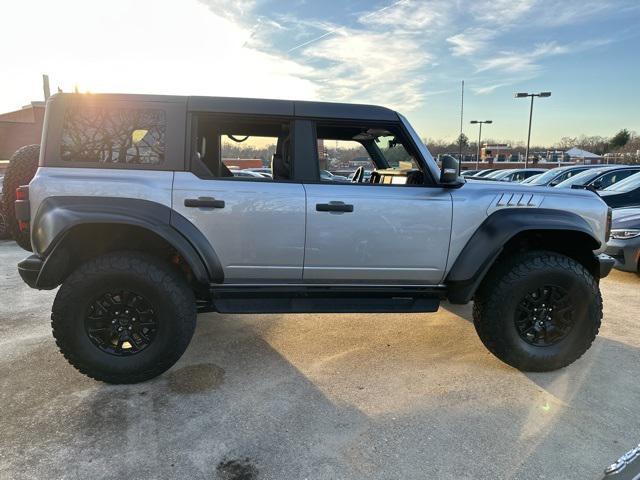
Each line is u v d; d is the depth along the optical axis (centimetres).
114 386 304
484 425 262
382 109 329
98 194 293
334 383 311
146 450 238
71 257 304
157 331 298
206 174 306
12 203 336
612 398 294
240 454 236
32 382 308
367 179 436
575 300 324
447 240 327
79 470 222
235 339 388
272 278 322
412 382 314
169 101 304
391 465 228
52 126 295
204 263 304
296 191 311
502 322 322
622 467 170
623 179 880
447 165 316
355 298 335
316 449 240
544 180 1231
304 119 319
